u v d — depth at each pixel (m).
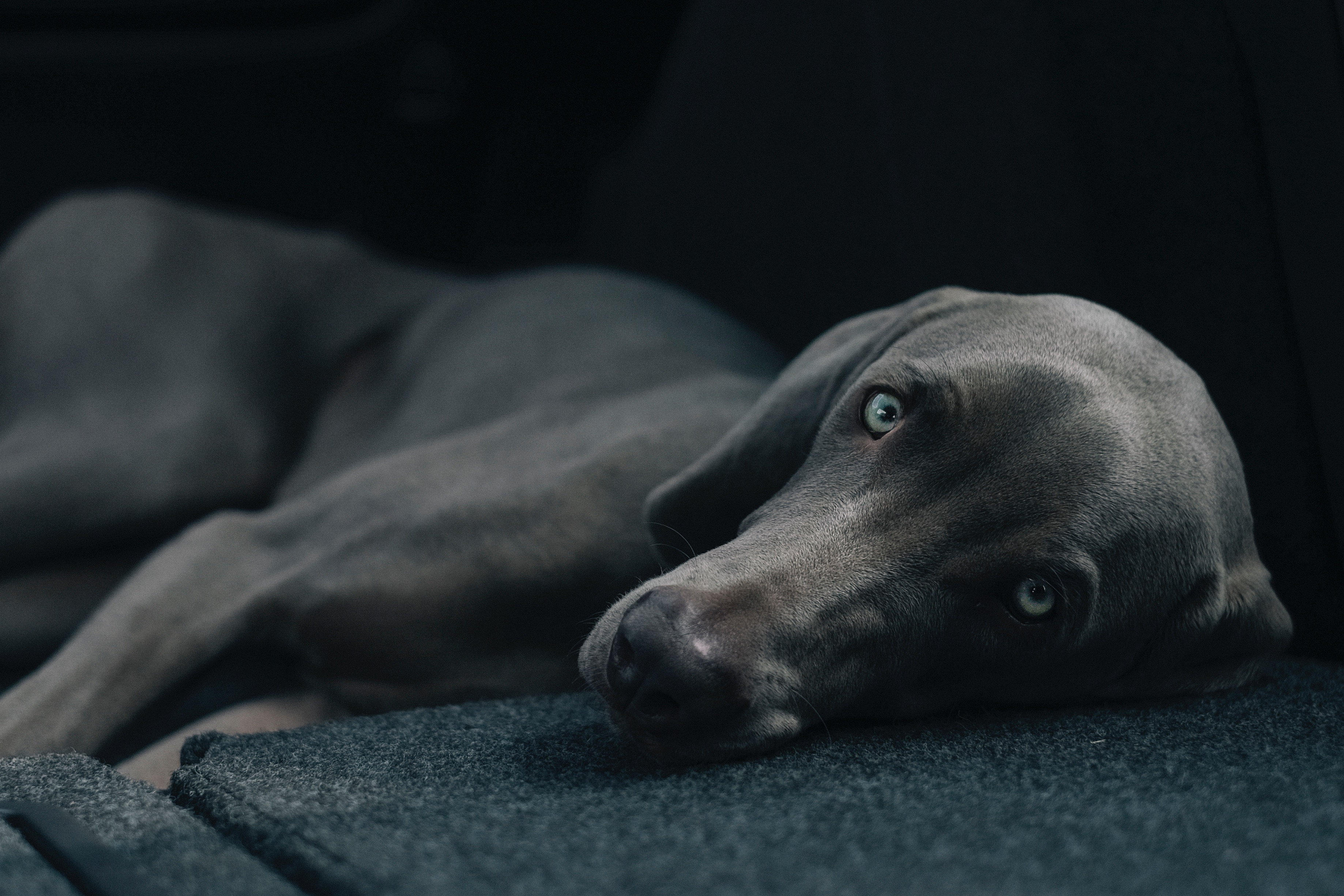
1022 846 0.84
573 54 2.73
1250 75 1.47
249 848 0.88
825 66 2.19
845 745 1.16
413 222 2.85
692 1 2.67
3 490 2.02
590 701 1.34
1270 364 1.52
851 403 1.32
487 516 1.58
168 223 2.44
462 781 1.01
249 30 2.62
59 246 2.37
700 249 2.58
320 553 1.63
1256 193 1.49
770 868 0.80
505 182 2.92
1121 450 1.23
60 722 1.46
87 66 2.64
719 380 1.93
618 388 1.98
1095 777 1.01
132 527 2.12
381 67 2.65
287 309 2.46
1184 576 1.27
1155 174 1.59
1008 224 1.74
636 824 0.90
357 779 1.01
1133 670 1.32
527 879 0.78
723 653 1.08
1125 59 1.59
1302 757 1.06
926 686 1.26
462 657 1.58
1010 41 1.69
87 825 0.91
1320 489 1.50
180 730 1.58
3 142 2.69
